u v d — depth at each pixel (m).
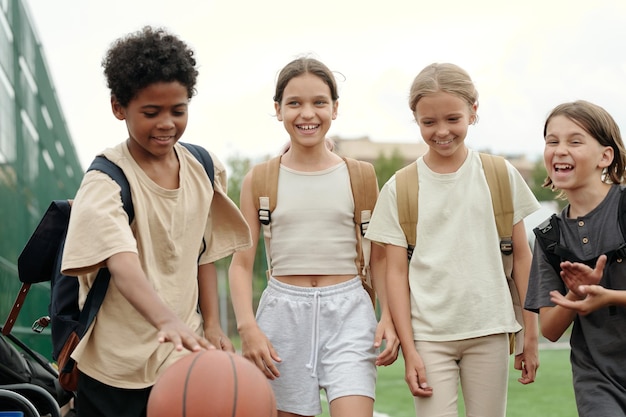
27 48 10.15
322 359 4.72
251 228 4.95
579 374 4.22
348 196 4.89
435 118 4.68
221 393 3.43
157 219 4.01
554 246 4.28
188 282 4.14
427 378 4.65
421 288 4.76
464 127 4.70
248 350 4.68
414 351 4.68
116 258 3.73
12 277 8.73
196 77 4.01
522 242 4.87
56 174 12.91
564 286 4.35
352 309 4.77
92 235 3.77
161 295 4.03
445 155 4.75
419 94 4.70
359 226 4.92
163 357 4.00
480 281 4.71
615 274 4.16
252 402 3.47
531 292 4.39
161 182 4.09
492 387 4.70
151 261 4.01
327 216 4.86
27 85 10.11
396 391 12.10
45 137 11.62
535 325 4.85
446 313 4.68
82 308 4.02
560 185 4.30
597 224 4.23
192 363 3.50
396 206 4.83
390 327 4.76
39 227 4.25
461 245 4.75
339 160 4.98
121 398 3.98
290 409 4.75
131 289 3.68
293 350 4.76
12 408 4.23
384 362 4.67
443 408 4.63
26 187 9.87
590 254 4.21
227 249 4.41
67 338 4.03
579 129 4.25
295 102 4.86
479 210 4.78
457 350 4.70
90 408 4.02
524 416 9.34
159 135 3.91
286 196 4.89
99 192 3.88
